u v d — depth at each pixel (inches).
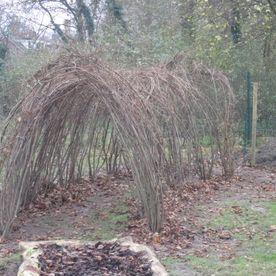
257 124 634.2
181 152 450.0
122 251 273.4
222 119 493.4
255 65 663.8
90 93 386.6
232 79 644.1
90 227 350.9
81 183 463.2
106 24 791.1
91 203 409.4
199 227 340.8
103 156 506.3
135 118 324.5
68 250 278.4
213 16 665.0
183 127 457.1
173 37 736.3
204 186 455.5
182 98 443.5
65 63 346.0
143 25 852.6
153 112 353.1
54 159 417.1
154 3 930.7
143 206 335.6
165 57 642.8
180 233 327.0
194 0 743.1
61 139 407.5
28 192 388.2
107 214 376.8
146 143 324.8
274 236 325.4
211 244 311.1
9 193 331.0
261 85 650.2
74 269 252.4
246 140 568.7
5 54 900.6
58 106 377.7
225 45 667.4
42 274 243.0
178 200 407.2
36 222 363.9
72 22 981.8
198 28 674.8
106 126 465.4
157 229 328.2
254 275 264.4
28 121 335.6
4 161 335.3
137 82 378.0
